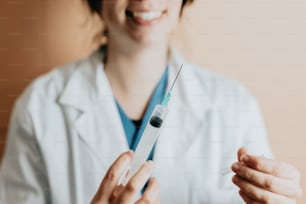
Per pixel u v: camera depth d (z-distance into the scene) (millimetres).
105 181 712
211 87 1082
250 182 760
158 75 1049
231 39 1121
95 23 1130
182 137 985
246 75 1139
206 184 991
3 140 1201
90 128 975
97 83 1018
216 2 1097
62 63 1172
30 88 1079
